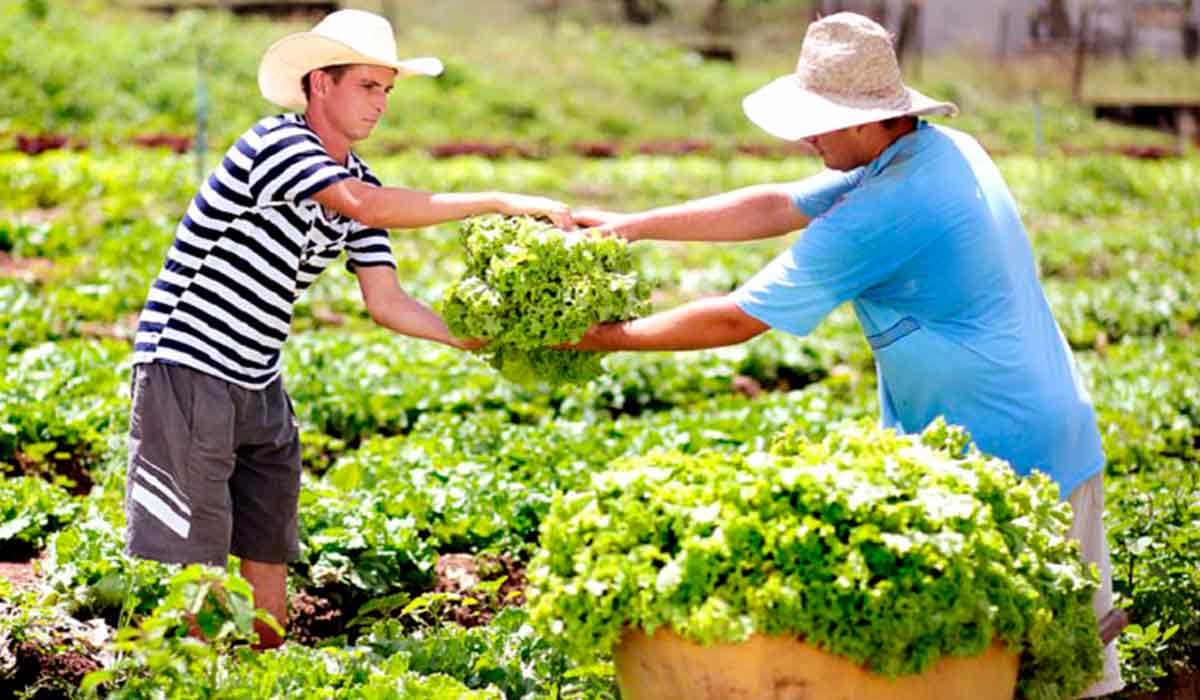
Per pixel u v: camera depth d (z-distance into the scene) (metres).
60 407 11.35
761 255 23.77
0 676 6.48
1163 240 26.17
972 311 6.01
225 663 6.16
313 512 8.73
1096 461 6.21
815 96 6.05
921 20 52.59
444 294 6.43
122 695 5.81
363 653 6.58
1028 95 49.34
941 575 5.23
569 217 6.55
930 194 5.93
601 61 45.72
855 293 6.05
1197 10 52.88
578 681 6.59
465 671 6.67
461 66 41.91
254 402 6.86
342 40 6.52
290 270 6.69
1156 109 48.19
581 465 10.59
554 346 6.37
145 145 31.28
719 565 5.18
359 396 13.02
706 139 39.97
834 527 5.25
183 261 6.65
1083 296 20.11
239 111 35.25
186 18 39.12
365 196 6.38
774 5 52.59
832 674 5.19
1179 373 15.16
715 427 12.27
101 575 7.55
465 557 9.18
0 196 23.14
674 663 5.26
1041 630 5.38
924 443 5.84
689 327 6.14
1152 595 7.62
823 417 12.55
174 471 6.65
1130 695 7.31
